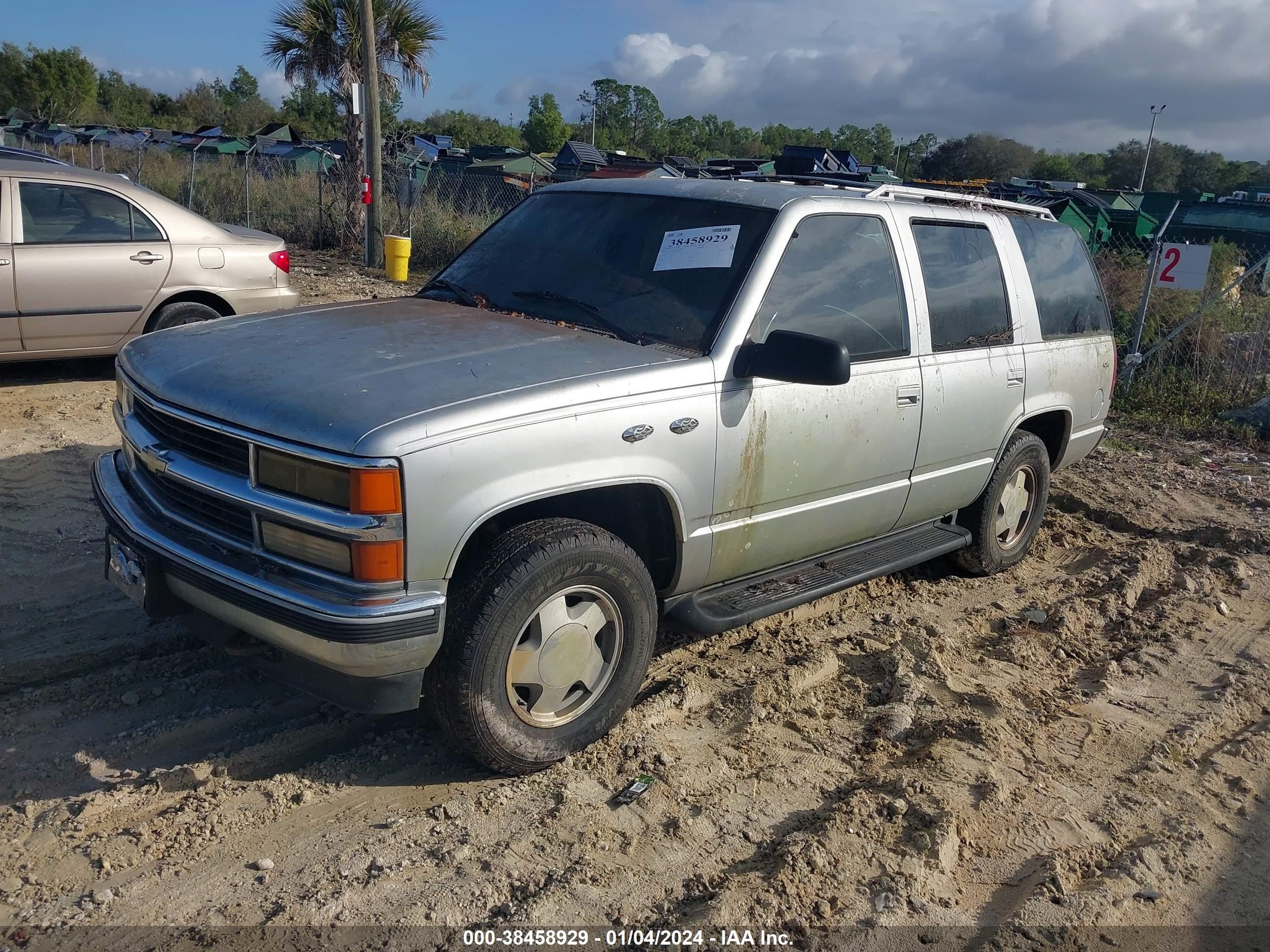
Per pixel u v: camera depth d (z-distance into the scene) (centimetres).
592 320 387
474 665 310
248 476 305
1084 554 623
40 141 4084
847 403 407
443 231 1748
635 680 362
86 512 534
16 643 399
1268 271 1456
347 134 1856
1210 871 325
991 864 319
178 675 391
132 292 752
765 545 401
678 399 347
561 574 321
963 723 396
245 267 803
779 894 293
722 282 381
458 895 286
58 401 727
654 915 285
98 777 327
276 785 327
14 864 287
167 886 283
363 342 352
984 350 486
